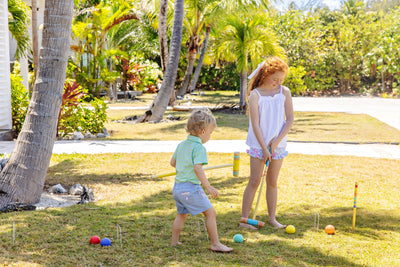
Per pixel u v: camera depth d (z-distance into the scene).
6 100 11.98
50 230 4.80
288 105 5.23
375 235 4.89
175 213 5.57
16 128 12.71
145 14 26.73
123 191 6.73
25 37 15.95
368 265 4.00
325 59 35.12
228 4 20.19
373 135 13.21
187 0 23.50
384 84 35.56
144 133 13.41
